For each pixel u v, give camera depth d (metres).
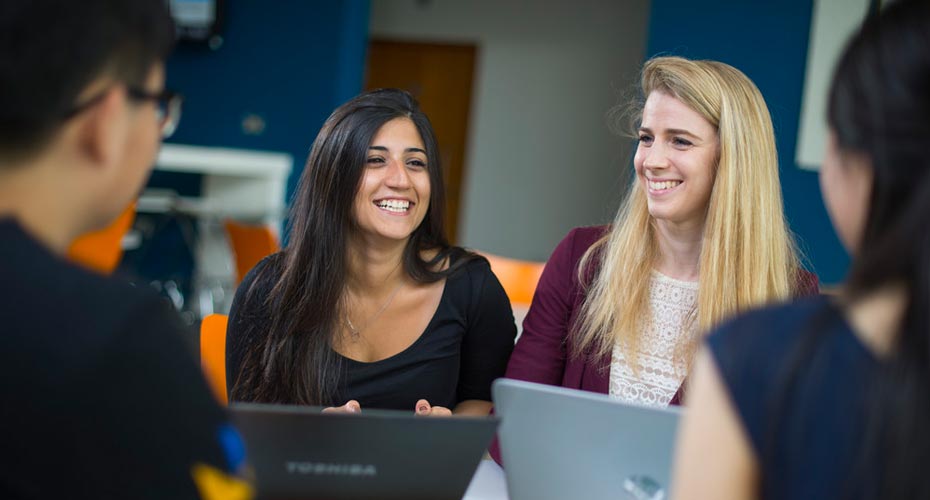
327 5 6.93
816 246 6.25
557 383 1.98
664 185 1.79
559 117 8.95
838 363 0.69
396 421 1.16
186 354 0.76
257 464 1.16
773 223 1.77
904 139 0.68
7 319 0.69
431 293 1.98
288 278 1.90
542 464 1.24
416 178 1.91
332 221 1.89
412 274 1.96
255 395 1.91
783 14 6.21
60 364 0.69
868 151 0.71
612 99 8.81
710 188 1.79
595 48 8.84
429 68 9.16
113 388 0.70
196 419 0.74
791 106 6.23
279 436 1.15
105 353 0.70
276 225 6.38
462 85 9.12
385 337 1.95
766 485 0.71
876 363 0.68
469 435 1.19
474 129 9.12
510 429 1.25
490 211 9.16
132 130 0.78
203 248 6.78
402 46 9.19
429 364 1.95
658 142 1.79
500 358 2.05
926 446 0.65
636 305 1.87
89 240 3.78
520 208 9.09
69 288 0.72
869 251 0.70
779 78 6.23
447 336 1.97
